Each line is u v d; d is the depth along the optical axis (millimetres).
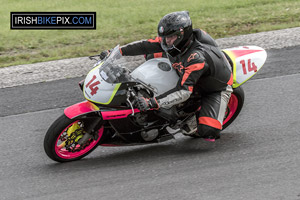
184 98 17672
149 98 17672
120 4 54750
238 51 20734
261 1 50844
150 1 55375
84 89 17828
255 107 23891
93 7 53375
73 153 18844
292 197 15156
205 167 17688
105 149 20344
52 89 28219
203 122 18422
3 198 16250
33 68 32594
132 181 16859
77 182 17047
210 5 50781
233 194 15539
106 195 15938
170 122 18812
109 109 17766
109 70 17750
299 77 27625
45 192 16484
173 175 17141
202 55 17516
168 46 17625
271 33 37750
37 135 22141
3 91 28250
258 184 16109
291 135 20281
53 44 39969
